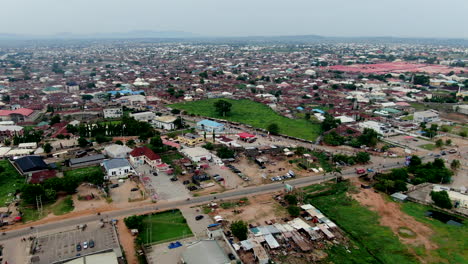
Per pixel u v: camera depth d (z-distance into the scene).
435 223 121.56
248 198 137.62
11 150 187.38
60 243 102.69
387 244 108.75
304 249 103.12
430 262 100.31
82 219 118.38
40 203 127.88
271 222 119.25
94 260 89.44
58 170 162.62
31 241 104.44
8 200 131.25
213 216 122.56
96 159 173.50
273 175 161.75
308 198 139.00
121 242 105.19
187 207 128.75
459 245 108.31
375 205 133.62
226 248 102.56
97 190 141.38
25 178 153.38
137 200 133.12
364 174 162.75
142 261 95.81
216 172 163.88
